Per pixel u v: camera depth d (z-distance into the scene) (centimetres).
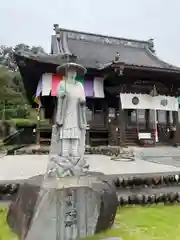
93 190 409
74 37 2253
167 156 1130
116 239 396
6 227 443
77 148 473
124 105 1652
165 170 740
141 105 1691
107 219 423
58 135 471
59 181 429
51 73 1591
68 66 468
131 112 1883
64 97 461
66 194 391
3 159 1052
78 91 473
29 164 895
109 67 1515
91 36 2309
